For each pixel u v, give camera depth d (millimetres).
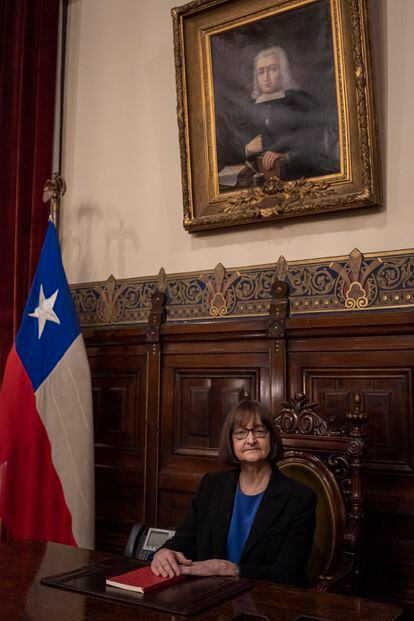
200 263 3832
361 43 3256
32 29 4590
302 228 3498
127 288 4094
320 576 2240
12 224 4492
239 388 3555
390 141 3283
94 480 3734
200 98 3824
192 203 3812
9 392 3582
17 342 3668
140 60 4281
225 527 2260
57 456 3500
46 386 3570
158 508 3709
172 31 4160
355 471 2609
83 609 1558
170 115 4090
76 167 4469
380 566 3018
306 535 2174
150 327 3861
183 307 3842
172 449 3725
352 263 3305
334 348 3283
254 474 2320
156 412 3773
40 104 4426
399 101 3279
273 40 3588
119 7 4434
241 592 1728
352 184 3295
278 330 3398
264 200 3561
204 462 3598
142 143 4195
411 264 3148
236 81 3709
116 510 3912
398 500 3004
